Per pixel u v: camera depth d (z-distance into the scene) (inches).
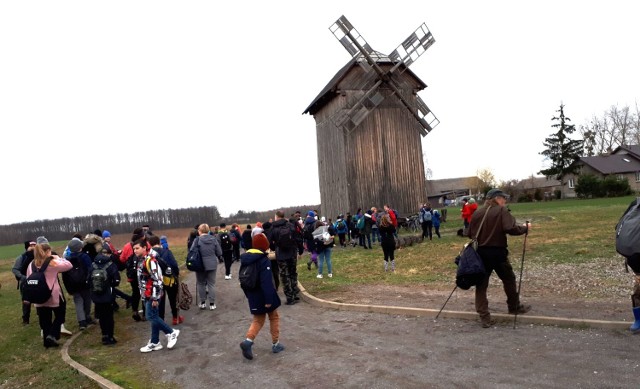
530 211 1525.6
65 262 372.2
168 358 314.3
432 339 291.0
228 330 374.3
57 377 289.6
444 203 3459.6
